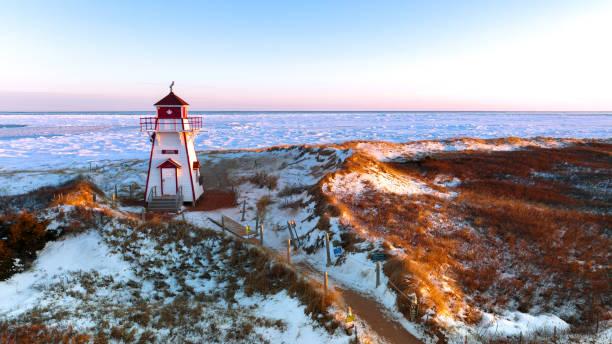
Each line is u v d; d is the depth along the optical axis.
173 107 25.83
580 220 24.33
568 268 17.91
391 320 12.88
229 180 34.91
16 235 16.39
